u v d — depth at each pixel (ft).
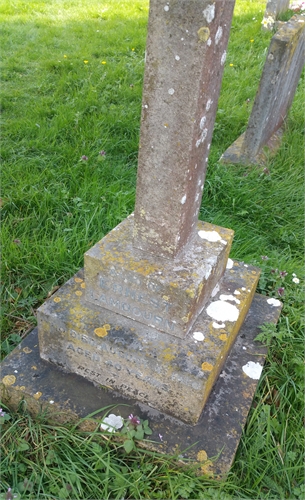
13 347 7.97
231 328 6.84
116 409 6.76
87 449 6.53
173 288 6.15
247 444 6.74
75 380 7.15
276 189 12.16
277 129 15.60
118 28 22.02
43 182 11.34
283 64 12.30
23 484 6.15
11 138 13.28
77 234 9.86
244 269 8.22
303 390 7.49
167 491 6.12
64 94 15.88
